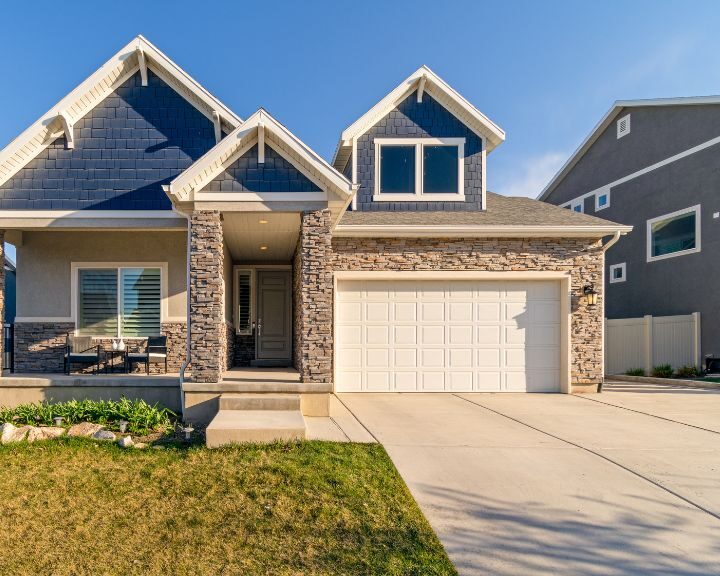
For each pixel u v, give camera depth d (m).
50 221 10.24
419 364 11.83
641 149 19.27
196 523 4.64
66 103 10.18
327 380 8.73
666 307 17.97
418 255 11.83
